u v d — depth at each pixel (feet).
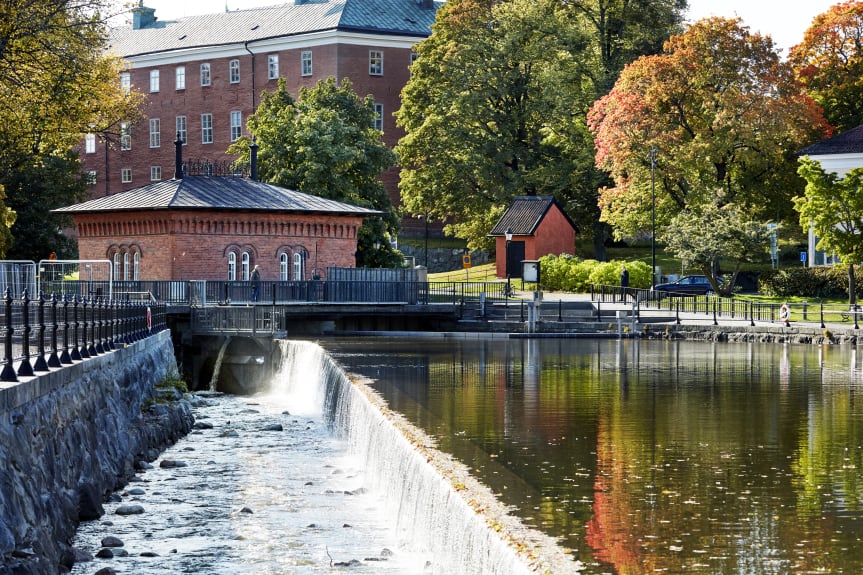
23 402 63.82
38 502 62.80
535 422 83.35
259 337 173.88
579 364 138.72
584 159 315.58
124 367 107.96
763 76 266.16
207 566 64.64
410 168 347.15
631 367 134.72
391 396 99.91
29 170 285.84
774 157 268.62
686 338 199.52
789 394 103.60
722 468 64.44
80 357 88.58
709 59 268.00
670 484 59.77
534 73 327.06
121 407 100.32
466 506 53.42
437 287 271.69
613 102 276.82
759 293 258.98
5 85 149.79
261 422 124.26
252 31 402.52
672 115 273.54
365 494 82.84
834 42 313.32
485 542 49.37
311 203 237.86
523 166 325.42
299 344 155.22
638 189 278.05
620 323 197.47
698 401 97.50
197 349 181.47
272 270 229.86
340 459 98.48
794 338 187.93
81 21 155.43
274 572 63.05
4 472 58.13
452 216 385.09
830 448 71.56
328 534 70.85
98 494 78.07
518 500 55.52
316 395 135.74
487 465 64.90
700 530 49.83
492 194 321.11
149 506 80.12
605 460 66.90
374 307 215.72
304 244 234.58
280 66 392.47
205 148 412.98
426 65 333.42
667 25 332.39
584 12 339.36
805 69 310.04
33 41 146.72
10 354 65.41
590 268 265.75
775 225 267.18
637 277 260.21
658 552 46.21
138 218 223.92
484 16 329.52
